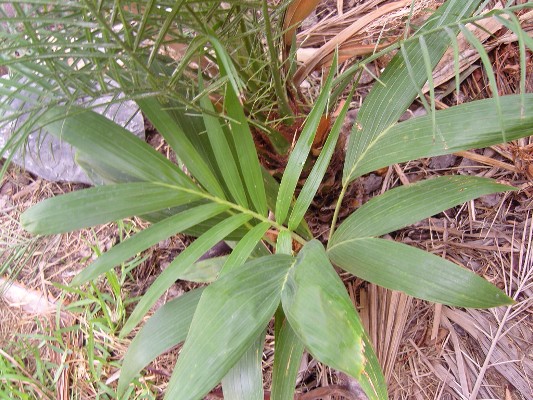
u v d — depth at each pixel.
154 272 0.93
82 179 0.97
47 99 0.54
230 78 0.39
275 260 0.49
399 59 0.57
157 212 0.60
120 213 0.52
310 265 0.45
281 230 0.58
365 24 0.70
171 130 0.54
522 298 0.75
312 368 0.78
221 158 0.56
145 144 0.54
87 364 0.87
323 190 0.74
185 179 0.56
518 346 0.73
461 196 0.54
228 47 0.59
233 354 0.44
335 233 0.59
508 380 0.72
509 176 0.81
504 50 0.83
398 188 0.57
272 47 0.52
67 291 0.93
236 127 0.54
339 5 0.96
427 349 0.76
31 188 1.02
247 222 0.61
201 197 0.57
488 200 0.81
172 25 0.49
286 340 0.53
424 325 0.78
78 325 0.90
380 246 0.54
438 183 0.55
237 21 0.52
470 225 0.81
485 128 0.51
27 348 0.90
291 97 0.65
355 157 0.59
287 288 0.46
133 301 0.90
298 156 0.55
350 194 0.79
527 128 0.50
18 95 0.49
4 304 0.96
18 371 0.88
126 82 0.51
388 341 0.74
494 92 0.40
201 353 0.43
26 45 0.40
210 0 0.44
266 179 0.65
